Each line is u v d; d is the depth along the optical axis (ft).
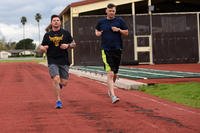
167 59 117.80
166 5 129.70
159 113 26.53
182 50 117.80
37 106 31.14
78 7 114.83
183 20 117.70
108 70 32.14
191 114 26.03
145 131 20.56
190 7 133.08
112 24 31.99
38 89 45.68
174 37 117.80
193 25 118.11
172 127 21.48
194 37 118.11
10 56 458.09
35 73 81.92
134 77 58.95
